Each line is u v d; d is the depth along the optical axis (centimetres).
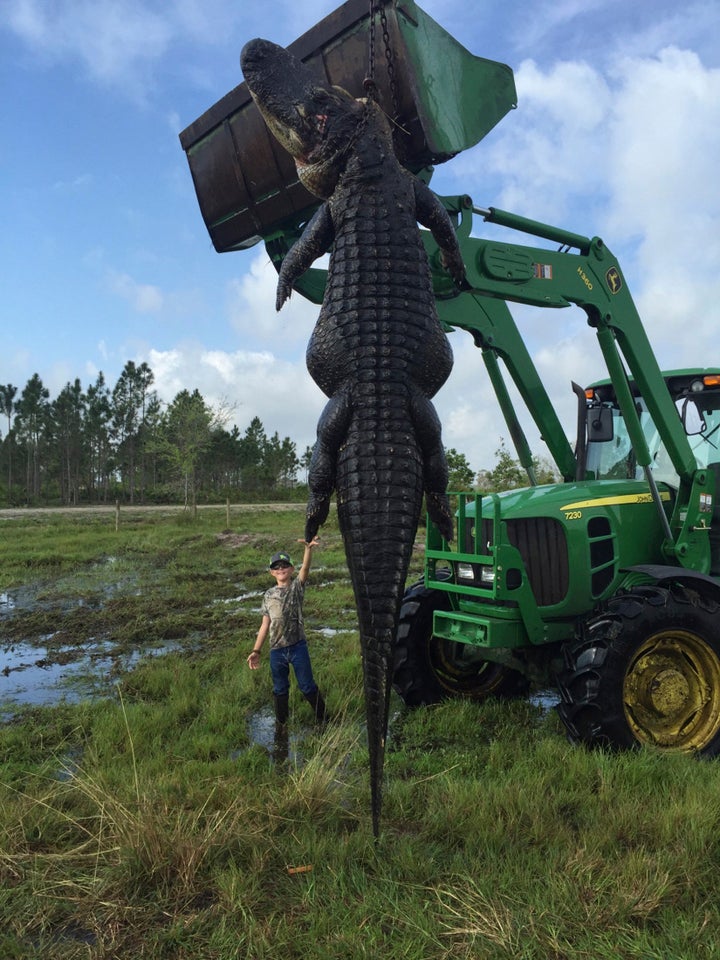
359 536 215
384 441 216
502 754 424
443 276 443
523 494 524
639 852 300
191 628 841
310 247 252
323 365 226
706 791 353
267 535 1997
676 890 276
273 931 260
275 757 439
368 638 217
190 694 561
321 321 231
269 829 330
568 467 620
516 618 478
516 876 286
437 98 316
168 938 258
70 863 312
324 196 254
